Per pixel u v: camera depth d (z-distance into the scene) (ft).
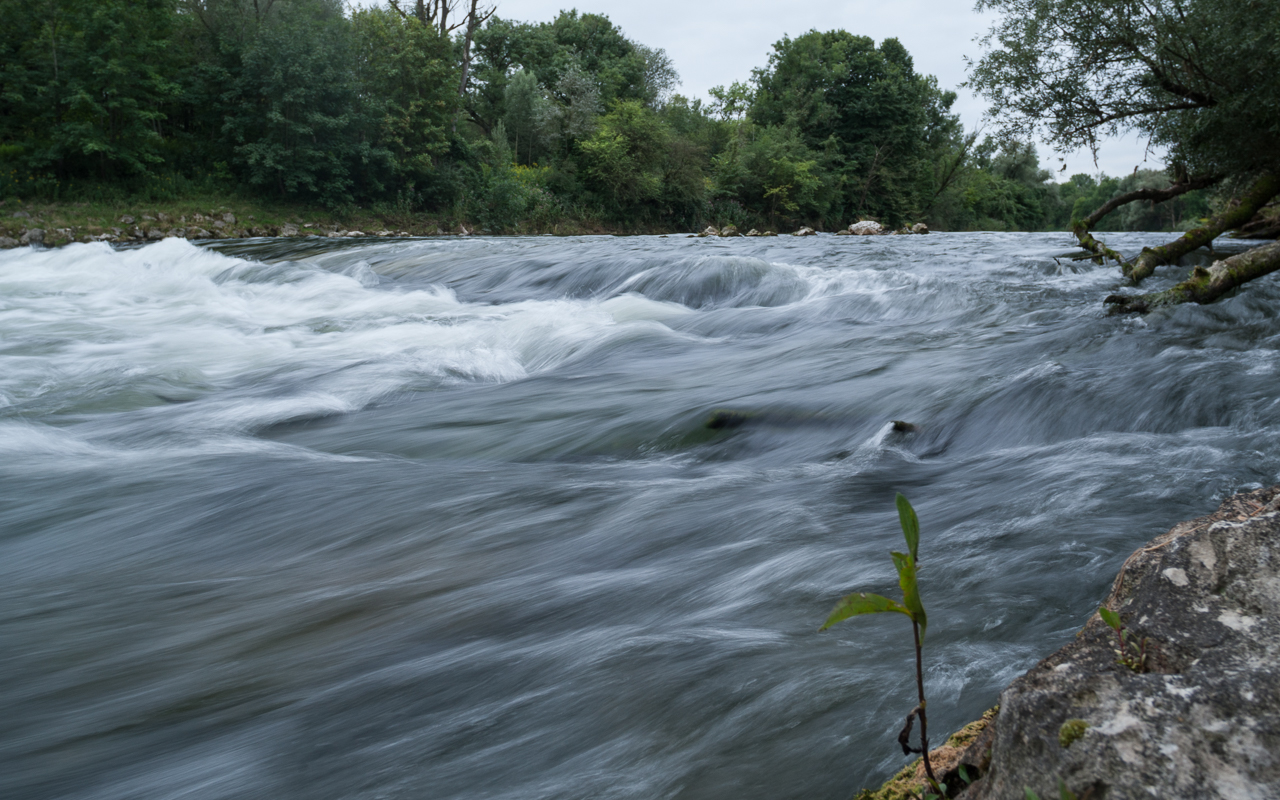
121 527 13.67
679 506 13.00
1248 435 14.33
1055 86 50.49
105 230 85.56
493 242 76.89
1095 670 3.85
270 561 12.16
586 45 209.77
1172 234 76.02
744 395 20.22
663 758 6.39
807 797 5.70
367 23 120.16
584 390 22.71
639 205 158.40
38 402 22.75
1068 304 30.71
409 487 15.01
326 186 111.65
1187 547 4.37
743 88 206.18
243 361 28.14
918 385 19.45
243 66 108.88
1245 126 45.50
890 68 207.82
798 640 8.04
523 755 6.72
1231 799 3.08
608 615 9.34
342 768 6.86
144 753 7.49
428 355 27.81
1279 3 40.83
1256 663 3.55
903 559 3.46
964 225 241.35
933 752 5.27
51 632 10.03
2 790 7.10
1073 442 14.87
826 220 193.67
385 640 9.25
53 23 92.43
